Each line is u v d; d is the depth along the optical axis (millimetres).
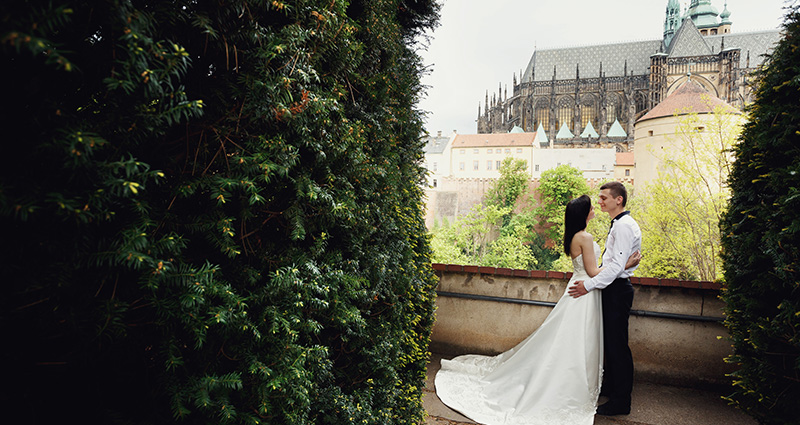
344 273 1617
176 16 851
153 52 738
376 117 2092
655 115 45312
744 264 2896
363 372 1997
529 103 83000
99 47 724
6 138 642
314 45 1337
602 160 65250
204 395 917
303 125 1219
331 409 1580
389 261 2219
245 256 1213
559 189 56750
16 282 665
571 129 80938
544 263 55781
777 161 2590
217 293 972
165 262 795
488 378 3693
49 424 783
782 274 2354
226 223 986
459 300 4859
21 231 679
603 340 3418
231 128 1033
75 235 723
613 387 3520
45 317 707
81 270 758
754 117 2854
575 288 3344
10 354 713
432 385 3906
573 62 87688
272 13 1241
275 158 1098
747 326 2807
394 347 2236
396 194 2352
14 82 648
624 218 3373
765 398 2615
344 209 1495
